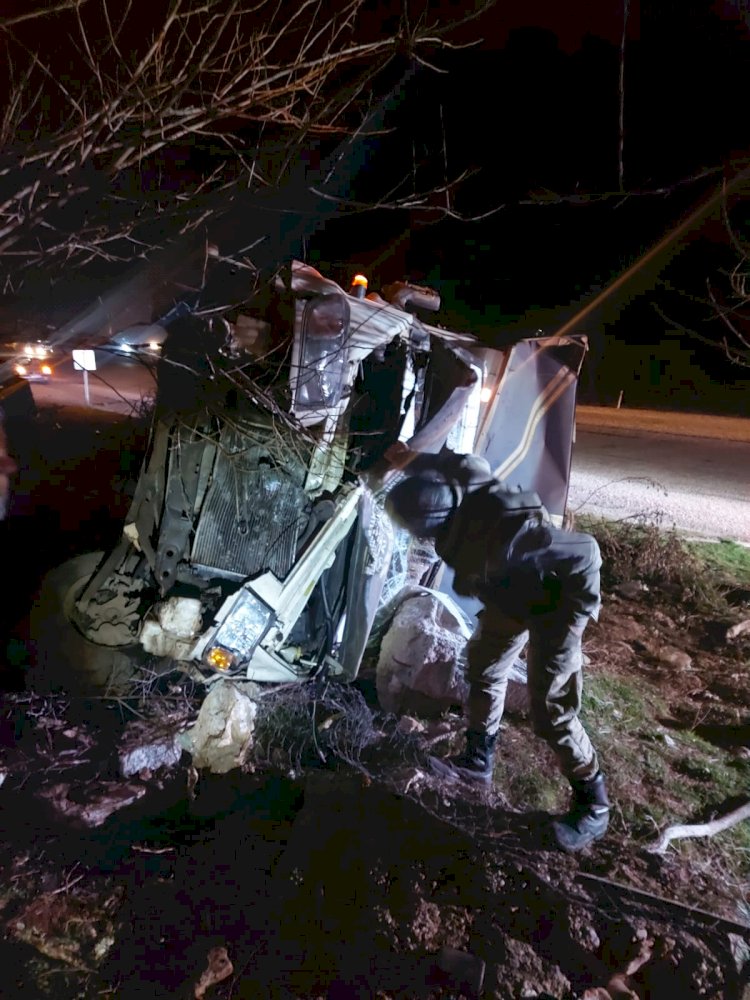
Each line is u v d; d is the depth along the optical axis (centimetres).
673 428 1719
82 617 341
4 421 455
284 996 207
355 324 354
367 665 409
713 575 626
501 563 263
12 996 204
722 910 262
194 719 328
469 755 321
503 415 488
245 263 383
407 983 216
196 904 234
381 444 369
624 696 419
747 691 438
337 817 275
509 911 245
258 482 337
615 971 231
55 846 255
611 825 306
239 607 324
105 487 505
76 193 278
